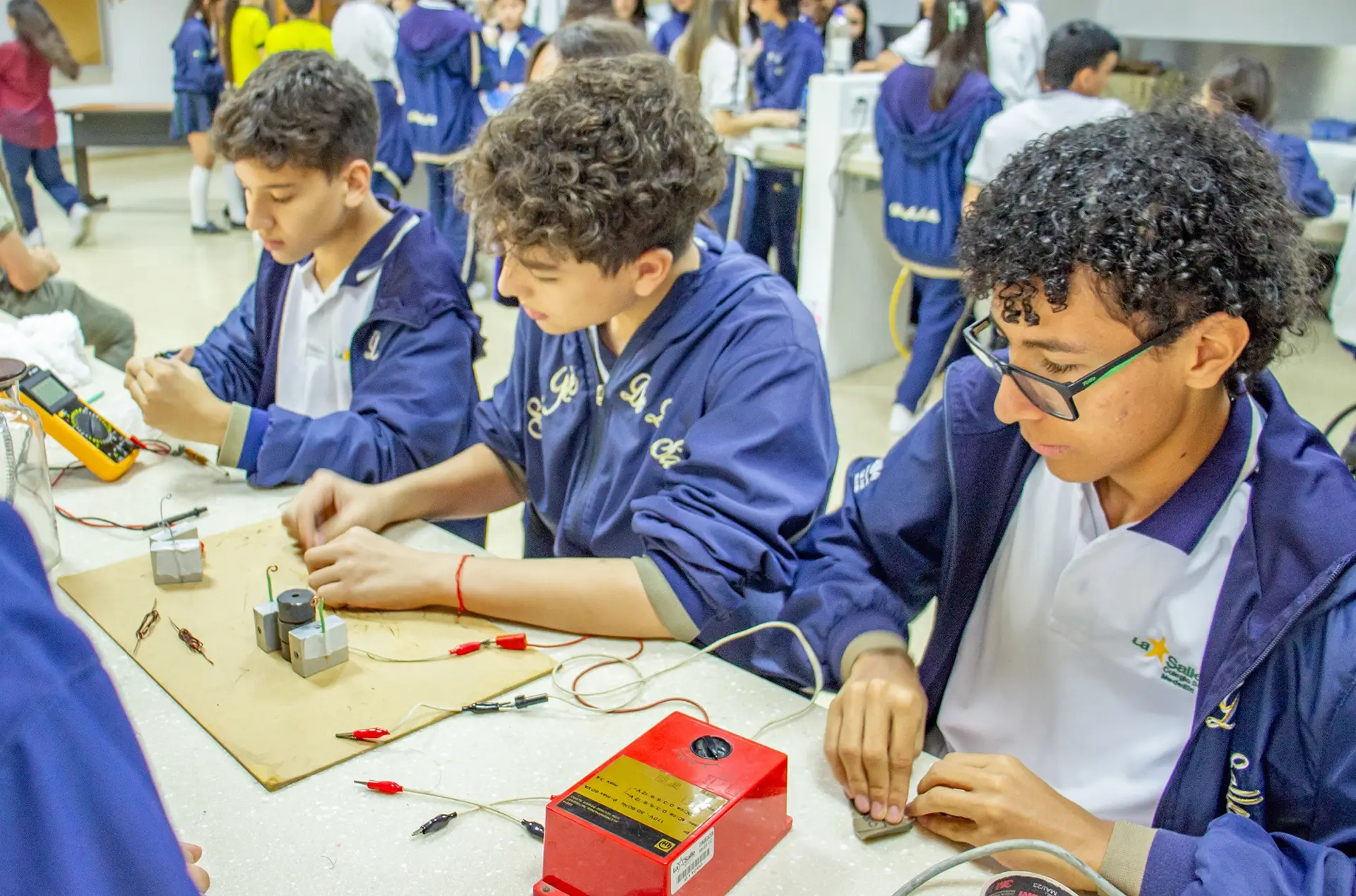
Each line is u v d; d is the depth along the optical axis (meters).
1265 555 0.89
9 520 0.50
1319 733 0.85
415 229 1.66
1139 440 0.86
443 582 1.15
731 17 4.23
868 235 4.14
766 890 0.81
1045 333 0.82
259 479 1.45
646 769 0.84
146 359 1.50
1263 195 0.82
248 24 5.89
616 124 1.08
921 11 5.29
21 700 0.45
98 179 7.95
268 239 1.56
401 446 1.55
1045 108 3.10
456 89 4.89
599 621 1.13
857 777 0.90
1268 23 4.88
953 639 1.15
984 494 1.09
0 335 1.75
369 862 0.81
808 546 1.23
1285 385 4.08
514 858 0.82
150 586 1.18
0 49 5.51
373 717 0.97
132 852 0.46
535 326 1.41
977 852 0.79
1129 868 0.81
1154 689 1.00
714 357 1.25
